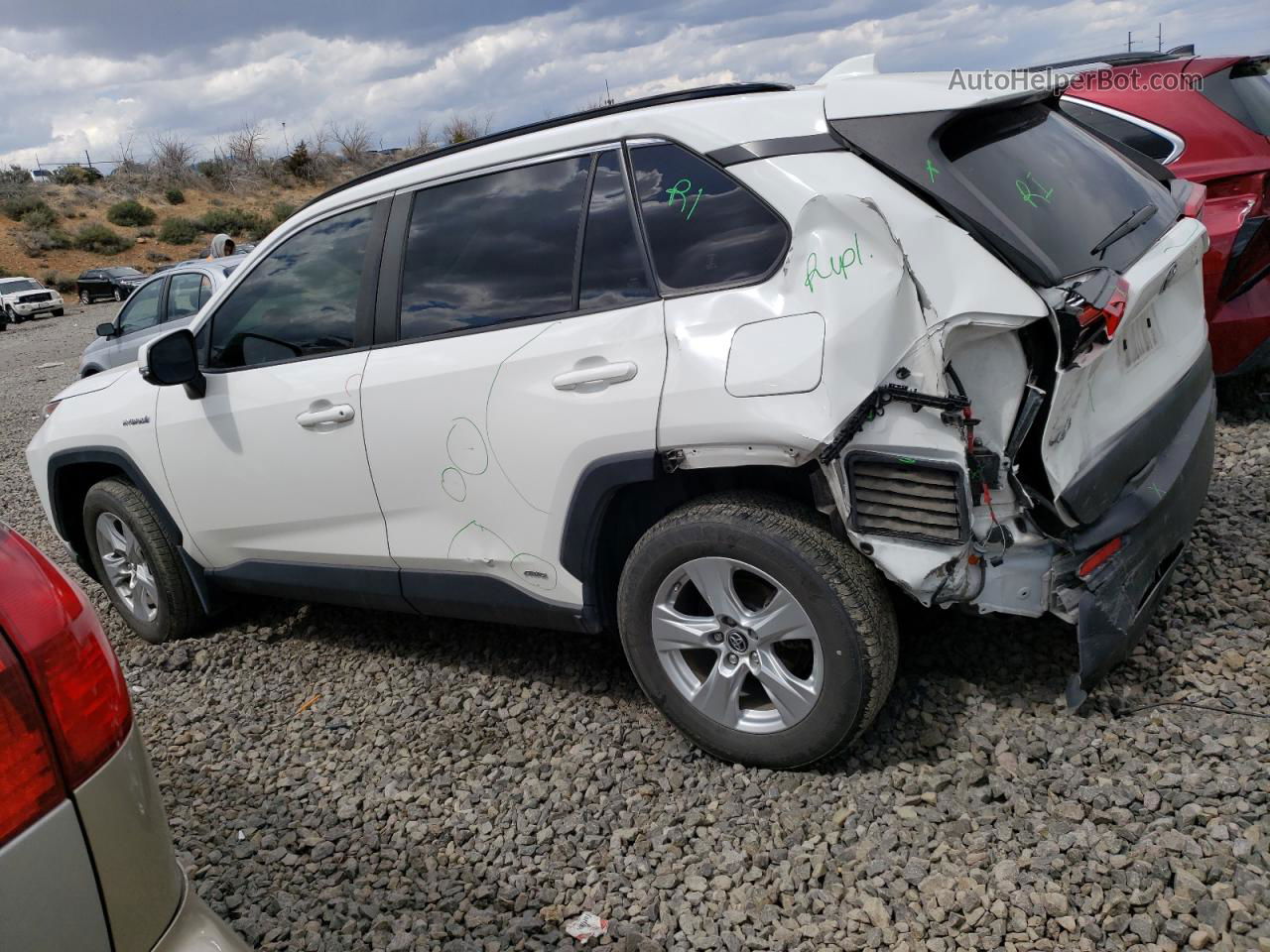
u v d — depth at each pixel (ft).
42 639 4.66
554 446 9.64
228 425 12.37
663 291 9.25
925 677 10.39
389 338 11.11
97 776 4.68
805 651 9.98
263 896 8.89
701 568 9.15
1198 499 10.14
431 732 11.28
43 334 89.86
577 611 10.26
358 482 11.39
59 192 173.06
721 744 9.52
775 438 8.29
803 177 8.75
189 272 30.50
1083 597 8.56
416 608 11.76
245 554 13.24
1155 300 9.96
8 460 32.07
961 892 7.65
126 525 14.26
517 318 10.16
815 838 8.52
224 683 13.35
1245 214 15.06
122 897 4.67
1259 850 7.57
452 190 10.86
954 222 8.26
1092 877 7.59
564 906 8.25
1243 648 10.16
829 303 8.18
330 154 206.90
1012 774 8.87
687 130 9.40
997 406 8.22
